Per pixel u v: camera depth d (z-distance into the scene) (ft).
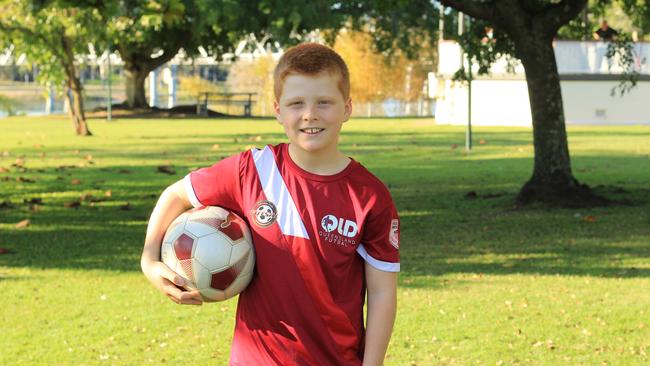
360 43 178.40
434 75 131.75
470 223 40.63
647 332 22.21
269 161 10.66
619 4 55.72
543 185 46.42
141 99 165.48
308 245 10.30
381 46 134.82
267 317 10.44
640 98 117.19
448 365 19.66
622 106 117.19
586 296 25.93
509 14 46.34
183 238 10.66
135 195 51.13
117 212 44.14
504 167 66.59
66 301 25.34
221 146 87.45
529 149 81.41
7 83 260.62
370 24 141.49
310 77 10.09
